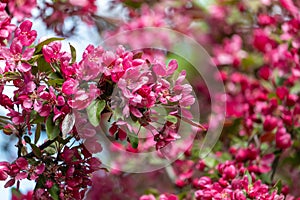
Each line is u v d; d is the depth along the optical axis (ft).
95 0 16.75
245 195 11.67
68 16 16.21
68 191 9.34
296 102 16.48
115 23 17.63
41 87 8.86
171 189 16.71
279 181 12.26
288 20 17.90
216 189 12.11
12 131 9.66
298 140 16.51
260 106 16.96
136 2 18.21
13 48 9.05
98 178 16.44
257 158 15.35
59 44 9.01
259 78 18.11
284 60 17.31
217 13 19.10
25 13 13.35
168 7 18.79
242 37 19.69
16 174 9.29
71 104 8.64
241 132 16.62
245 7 19.03
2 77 9.00
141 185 17.52
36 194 9.27
